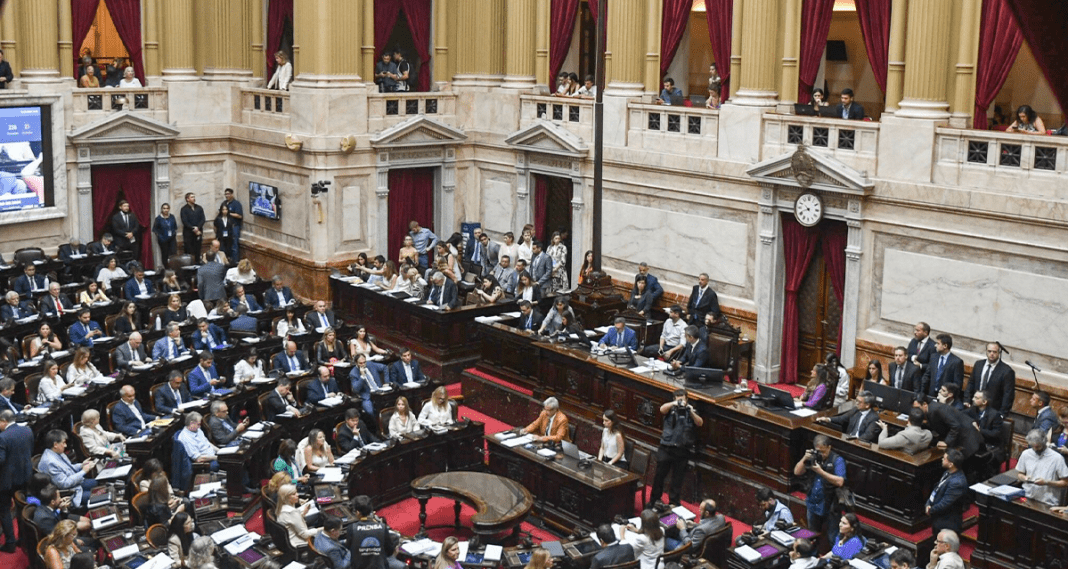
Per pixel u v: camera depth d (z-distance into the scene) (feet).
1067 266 47.91
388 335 67.62
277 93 76.48
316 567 34.73
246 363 53.93
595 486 42.24
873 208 55.11
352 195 75.00
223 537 36.96
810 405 47.47
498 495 42.75
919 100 53.21
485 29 77.66
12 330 56.44
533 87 76.33
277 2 80.12
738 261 62.03
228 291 69.72
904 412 44.42
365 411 51.19
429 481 44.11
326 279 74.02
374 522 35.73
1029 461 38.65
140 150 77.56
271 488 38.65
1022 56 57.16
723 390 48.11
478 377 59.82
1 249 71.46
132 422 46.93
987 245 50.60
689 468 47.65
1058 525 36.09
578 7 73.51
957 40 52.70
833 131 56.85
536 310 60.39
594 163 63.82
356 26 73.67
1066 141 47.57
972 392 46.26
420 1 78.74
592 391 52.80
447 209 79.97
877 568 35.14
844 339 57.21
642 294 64.75
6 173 70.69
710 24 64.08
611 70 69.36
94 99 75.66
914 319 54.08
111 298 65.21
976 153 51.34
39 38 72.43
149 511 37.17
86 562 31.14
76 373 50.47
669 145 65.72
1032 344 49.44
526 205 75.61
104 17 86.84
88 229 76.07
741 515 45.75
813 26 59.57
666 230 66.08
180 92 79.51
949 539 33.30
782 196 58.90
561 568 37.37
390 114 76.28
